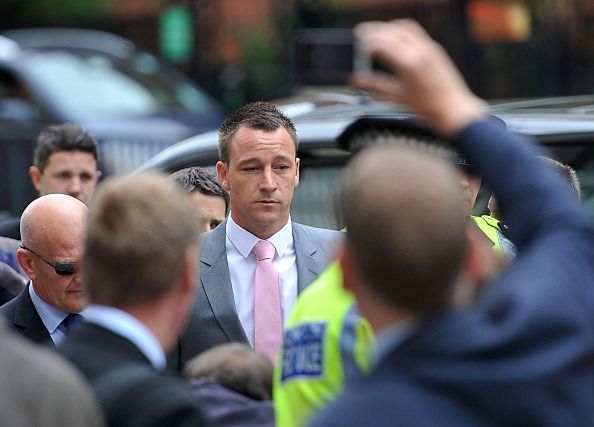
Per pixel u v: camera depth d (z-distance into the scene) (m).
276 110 12.40
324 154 15.07
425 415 5.61
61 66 34.56
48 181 17.45
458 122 6.17
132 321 7.00
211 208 13.80
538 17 36.62
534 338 5.78
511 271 6.13
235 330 11.73
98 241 7.00
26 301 11.55
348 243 6.03
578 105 15.39
